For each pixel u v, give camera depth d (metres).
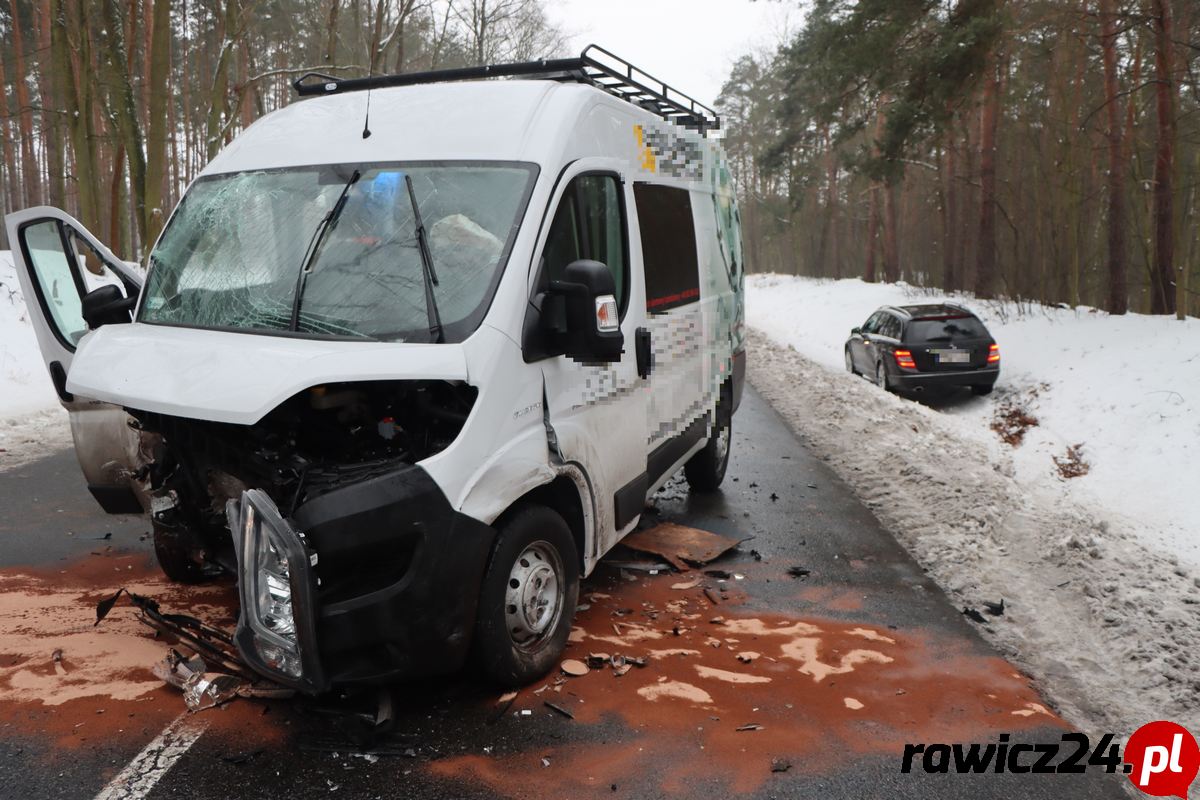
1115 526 7.88
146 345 3.93
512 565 3.96
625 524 5.12
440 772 3.44
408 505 3.46
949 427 12.63
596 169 4.74
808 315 33.06
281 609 3.38
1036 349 17.41
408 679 3.67
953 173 35.97
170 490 4.24
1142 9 19.31
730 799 3.33
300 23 38.03
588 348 3.92
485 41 37.31
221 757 3.49
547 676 4.25
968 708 4.10
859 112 32.66
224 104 22.53
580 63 4.98
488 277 3.89
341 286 3.98
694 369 6.53
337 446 3.76
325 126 4.73
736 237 8.47
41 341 4.79
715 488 8.01
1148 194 23.73
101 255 5.09
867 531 6.91
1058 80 23.09
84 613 4.84
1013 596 5.61
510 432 3.86
